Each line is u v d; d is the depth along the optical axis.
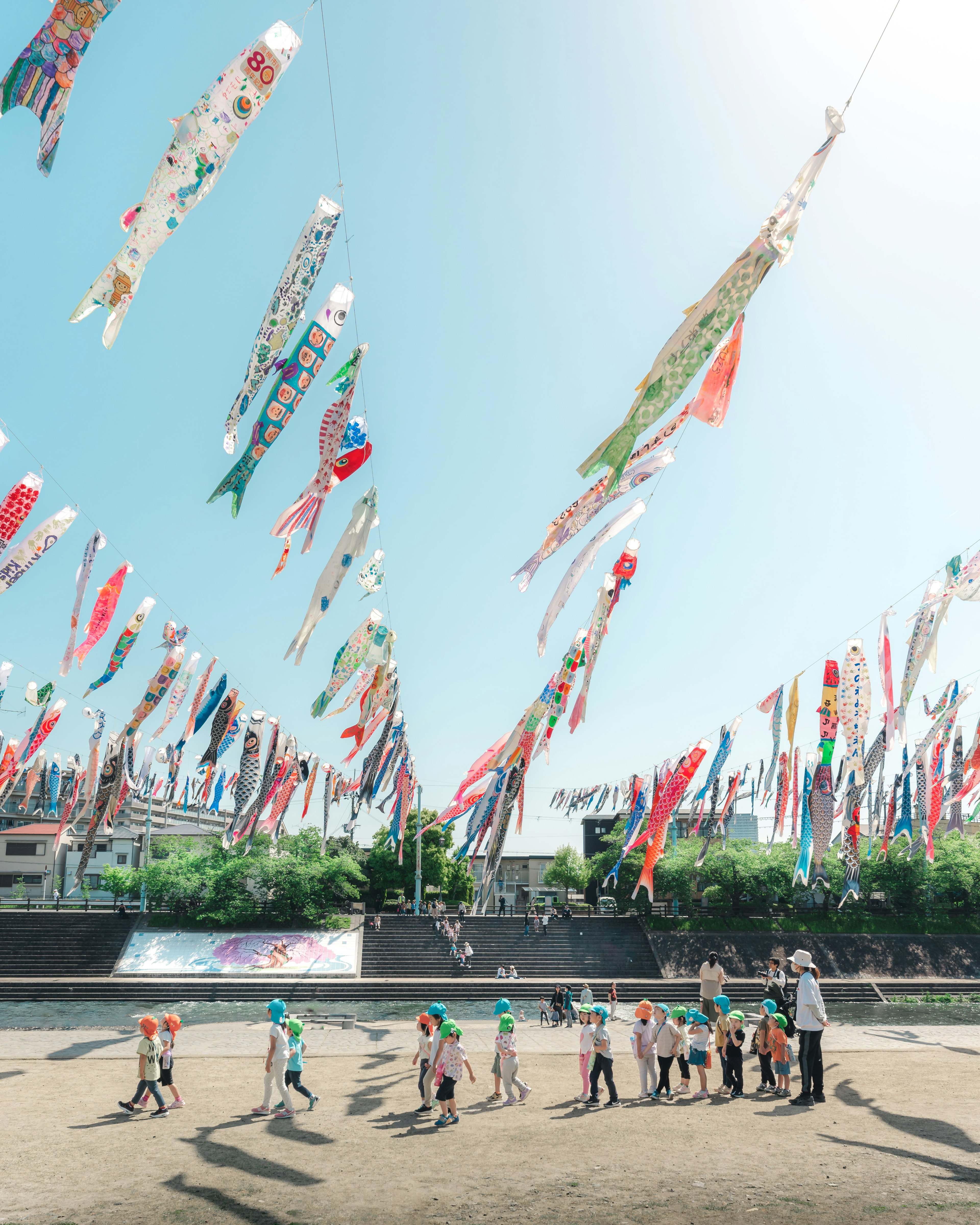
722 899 38.56
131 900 47.75
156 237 4.66
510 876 70.75
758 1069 13.30
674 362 4.83
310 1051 16.09
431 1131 9.34
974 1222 5.82
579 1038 18.41
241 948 32.41
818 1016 10.38
